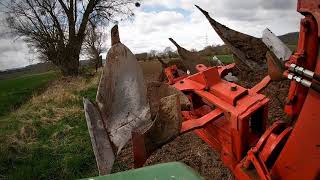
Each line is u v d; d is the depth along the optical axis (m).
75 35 29.55
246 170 3.17
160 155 6.81
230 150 3.59
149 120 3.23
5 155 7.18
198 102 4.59
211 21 4.59
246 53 4.60
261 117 3.65
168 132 3.22
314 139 2.49
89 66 32.62
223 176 5.66
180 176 1.45
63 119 10.59
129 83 3.29
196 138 7.45
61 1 28.81
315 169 2.52
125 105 3.28
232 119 3.47
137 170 1.51
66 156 7.11
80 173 6.43
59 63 29.67
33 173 6.38
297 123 2.61
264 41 4.14
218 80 4.14
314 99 2.45
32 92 22.30
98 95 3.25
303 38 2.62
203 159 6.38
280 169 2.83
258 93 3.76
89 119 3.17
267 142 3.07
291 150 2.69
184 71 5.98
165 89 3.46
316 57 2.60
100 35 31.86
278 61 3.42
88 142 7.92
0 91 25.75
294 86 2.85
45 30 28.94
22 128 9.19
